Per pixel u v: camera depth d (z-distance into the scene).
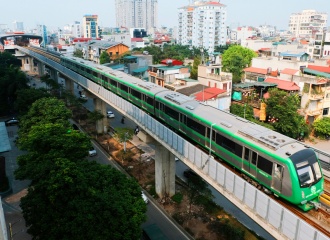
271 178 17.66
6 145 34.59
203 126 24.16
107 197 19.06
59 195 19.50
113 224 17.88
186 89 54.00
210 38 129.38
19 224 26.70
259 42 107.56
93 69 50.62
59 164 21.11
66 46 127.06
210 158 19.17
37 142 25.00
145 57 83.00
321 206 17.05
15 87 55.59
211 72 56.22
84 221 17.66
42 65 92.69
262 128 20.67
